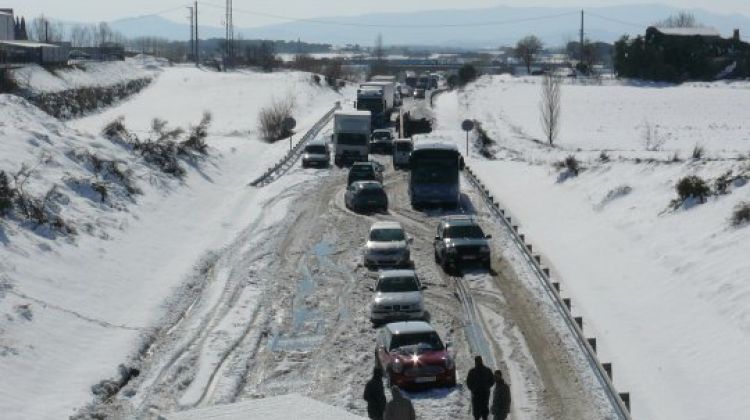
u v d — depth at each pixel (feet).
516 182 159.33
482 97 376.27
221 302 85.71
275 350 71.72
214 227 119.96
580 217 123.34
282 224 123.24
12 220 90.12
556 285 85.10
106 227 102.37
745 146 222.89
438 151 135.85
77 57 426.51
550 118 236.22
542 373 64.69
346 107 308.19
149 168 137.59
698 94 392.88
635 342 72.59
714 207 102.42
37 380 62.28
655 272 90.22
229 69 474.08
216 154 171.73
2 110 132.46
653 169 132.57
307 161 178.70
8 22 394.52
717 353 67.10
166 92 362.12
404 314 77.82
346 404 59.47
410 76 525.34
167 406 60.23
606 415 56.44
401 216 130.52
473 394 55.52
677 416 57.82
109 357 68.74
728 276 79.97
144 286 88.74
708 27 520.01
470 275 95.14
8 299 72.64
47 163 114.11
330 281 93.25
